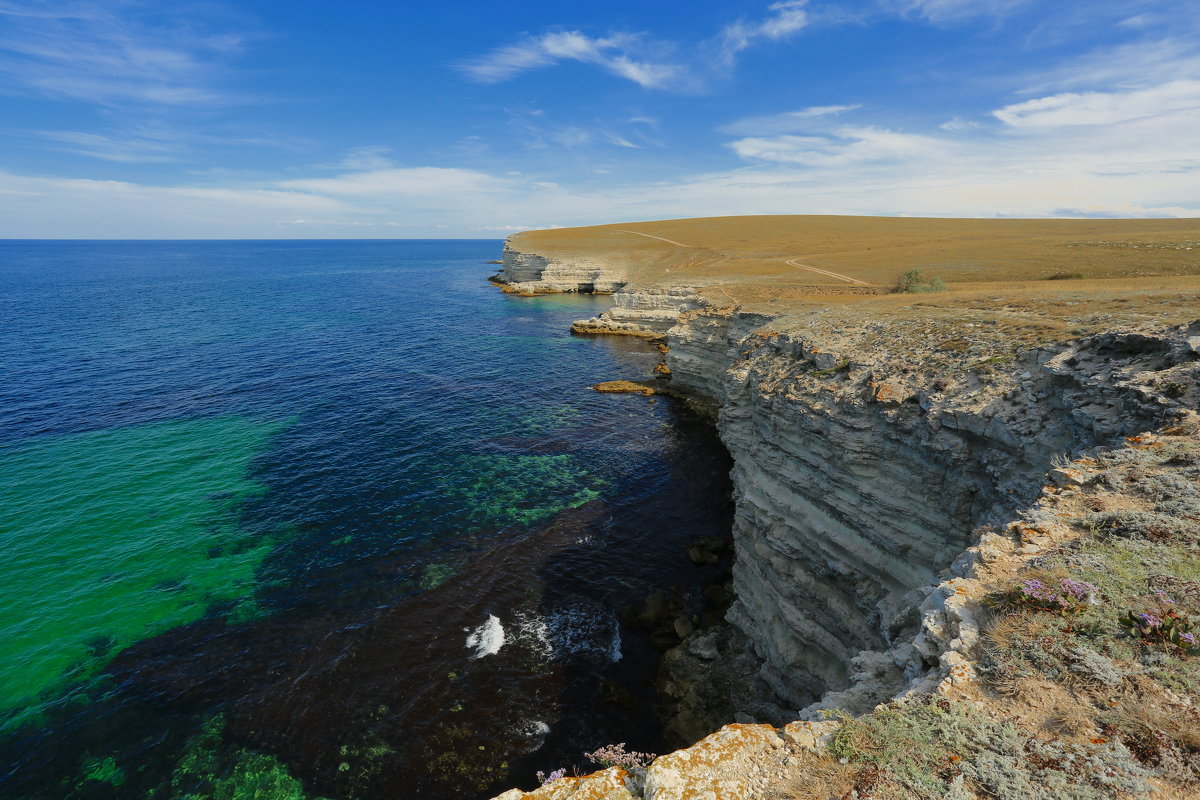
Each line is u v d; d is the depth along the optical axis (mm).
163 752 20688
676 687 24312
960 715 7734
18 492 36000
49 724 21453
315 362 66500
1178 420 13719
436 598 28688
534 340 81375
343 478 39562
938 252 86688
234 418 48781
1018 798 6523
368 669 24469
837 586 21719
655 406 55594
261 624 26531
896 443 20281
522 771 20828
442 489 38688
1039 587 9125
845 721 8117
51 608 26797
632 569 31703
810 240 124250
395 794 19844
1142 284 39312
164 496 36375
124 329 81938
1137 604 8773
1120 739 6984
